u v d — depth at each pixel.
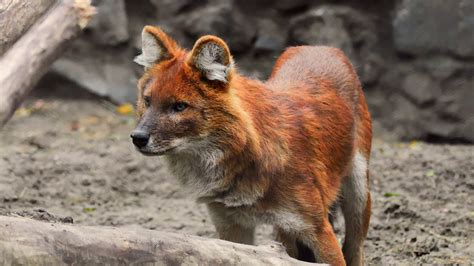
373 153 20.66
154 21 25.69
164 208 17.02
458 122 23.36
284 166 11.16
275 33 25.20
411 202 16.77
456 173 18.38
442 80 23.53
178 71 11.05
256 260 8.76
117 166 19.22
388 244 14.70
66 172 18.78
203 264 8.40
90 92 25.42
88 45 25.69
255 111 11.21
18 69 8.95
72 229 8.03
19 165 18.88
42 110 24.72
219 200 11.24
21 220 7.91
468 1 23.17
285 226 11.26
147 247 8.18
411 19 23.67
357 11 24.77
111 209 16.94
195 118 10.92
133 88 25.52
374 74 24.41
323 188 11.77
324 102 12.41
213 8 25.19
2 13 9.34
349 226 13.30
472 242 14.56
